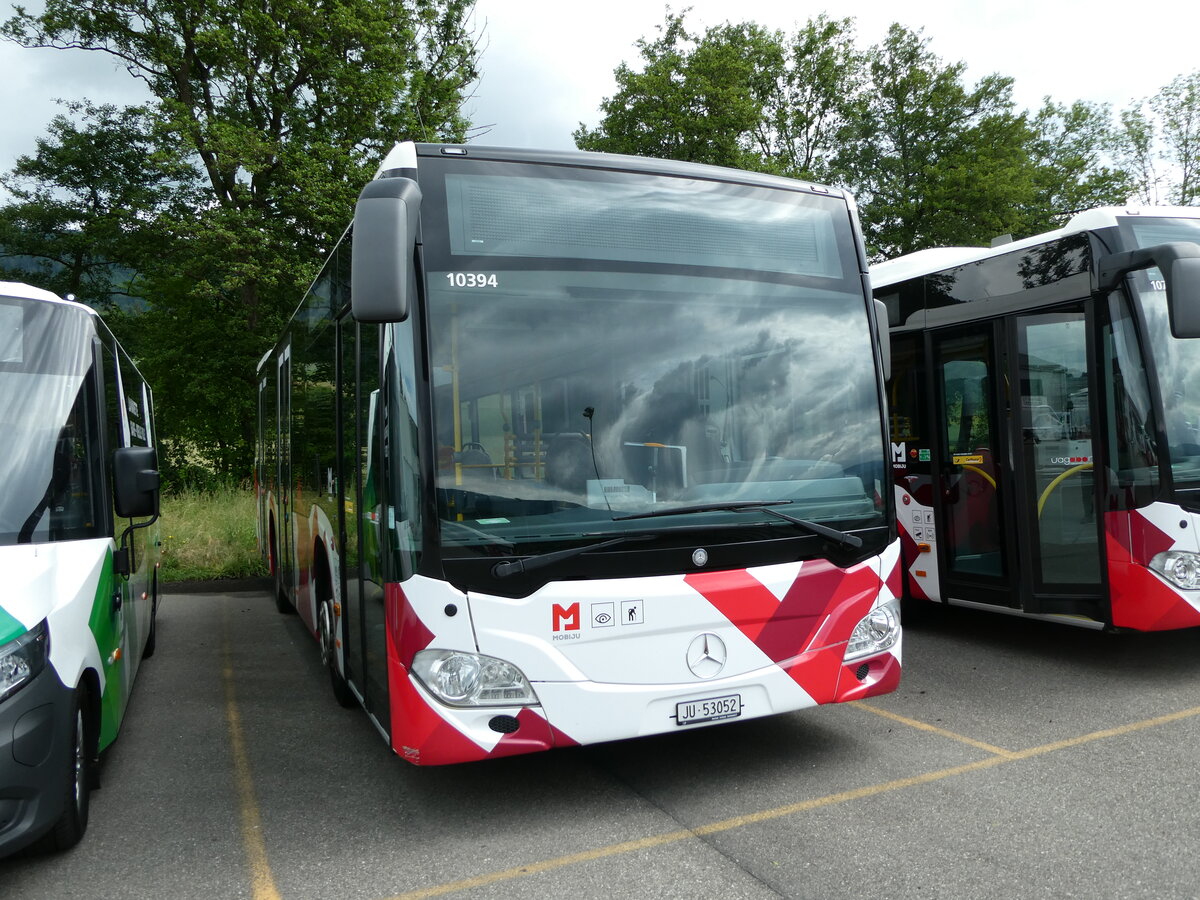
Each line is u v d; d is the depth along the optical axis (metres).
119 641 5.06
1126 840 3.78
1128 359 6.16
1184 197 35.06
